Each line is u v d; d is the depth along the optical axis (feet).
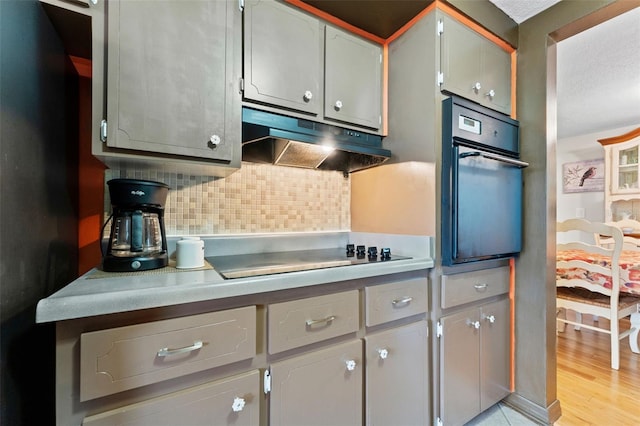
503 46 5.34
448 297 4.43
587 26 4.77
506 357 5.32
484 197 4.62
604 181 12.50
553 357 5.11
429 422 4.28
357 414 3.57
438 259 4.40
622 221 10.48
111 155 2.97
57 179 3.22
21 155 2.41
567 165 13.75
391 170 5.18
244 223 4.95
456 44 4.62
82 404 2.20
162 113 3.15
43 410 2.78
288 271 3.23
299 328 3.14
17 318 2.32
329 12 4.60
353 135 4.96
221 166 3.62
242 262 3.99
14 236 2.29
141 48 3.06
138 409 2.34
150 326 2.39
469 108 4.57
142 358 2.35
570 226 7.76
